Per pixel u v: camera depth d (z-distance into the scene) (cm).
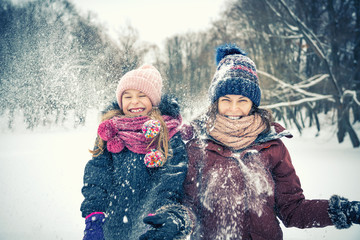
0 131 1351
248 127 180
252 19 2170
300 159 1070
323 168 830
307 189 547
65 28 1009
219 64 201
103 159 196
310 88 2009
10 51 1063
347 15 1838
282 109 2272
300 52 2173
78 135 1340
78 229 349
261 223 169
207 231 172
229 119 182
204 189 177
